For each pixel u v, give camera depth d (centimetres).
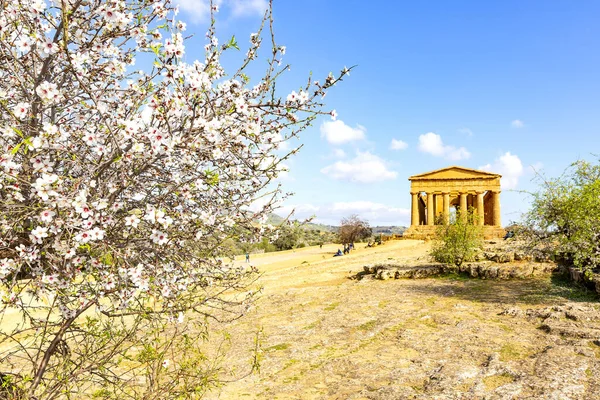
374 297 1833
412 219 6234
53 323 408
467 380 796
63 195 343
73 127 439
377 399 754
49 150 363
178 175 392
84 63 407
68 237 360
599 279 1455
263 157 435
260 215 467
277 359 1071
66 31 334
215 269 472
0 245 362
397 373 884
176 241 401
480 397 704
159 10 402
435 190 6225
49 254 365
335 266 3152
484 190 6081
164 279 412
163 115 365
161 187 412
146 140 369
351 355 1058
